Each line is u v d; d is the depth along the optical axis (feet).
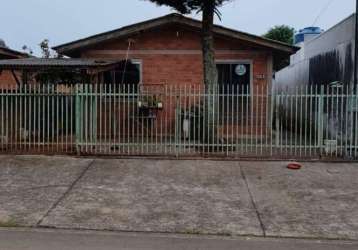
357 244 22.71
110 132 43.27
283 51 53.98
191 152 41.57
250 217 26.63
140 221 25.79
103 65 45.93
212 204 28.91
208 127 42.22
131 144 41.65
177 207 28.30
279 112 44.98
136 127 49.16
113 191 31.37
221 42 54.49
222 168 37.19
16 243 21.59
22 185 32.53
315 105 45.70
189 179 34.30
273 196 30.60
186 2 44.57
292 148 41.78
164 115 52.19
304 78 69.26
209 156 40.40
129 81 55.11
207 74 45.03
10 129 42.39
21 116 42.39
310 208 28.32
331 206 28.73
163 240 22.68
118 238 22.89
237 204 28.96
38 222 25.35
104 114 44.34
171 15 53.26
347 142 40.75
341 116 41.70
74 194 30.60
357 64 44.91
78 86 41.27
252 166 37.86
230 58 54.39
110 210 27.61
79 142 40.96
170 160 39.40
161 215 26.84
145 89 54.70
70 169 36.58
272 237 23.65
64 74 51.01
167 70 55.06
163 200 29.63
